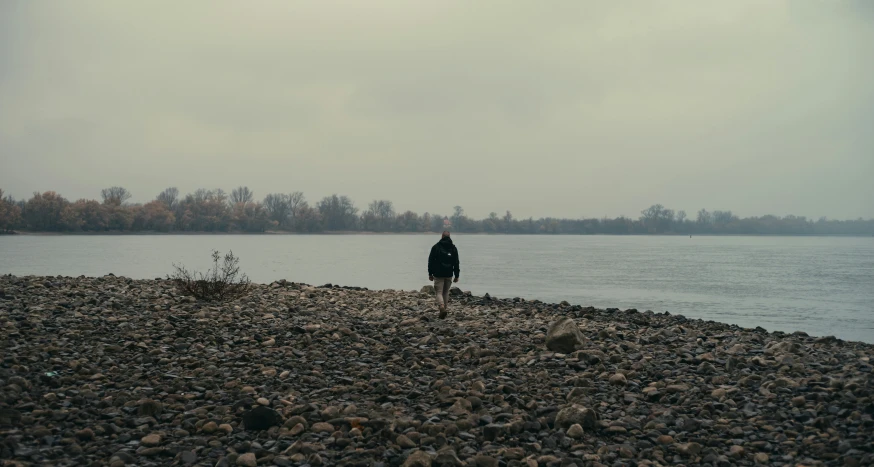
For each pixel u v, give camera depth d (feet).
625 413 26.81
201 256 292.61
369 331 45.16
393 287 147.43
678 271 230.48
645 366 35.27
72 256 281.74
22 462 19.17
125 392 27.25
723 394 29.25
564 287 157.38
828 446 22.56
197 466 20.01
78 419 23.47
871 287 164.66
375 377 31.96
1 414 22.72
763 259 341.62
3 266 198.18
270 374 31.68
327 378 31.50
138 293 59.11
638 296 135.64
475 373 32.50
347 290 75.51
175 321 44.57
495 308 62.64
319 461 20.48
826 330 89.10
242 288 61.31
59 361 31.14
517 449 22.02
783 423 25.40
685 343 44.11
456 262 53.83
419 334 44.86
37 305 47.62
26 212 597.52
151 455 20.92
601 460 21.66
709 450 22.35
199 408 25.40
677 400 28.76
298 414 25.38
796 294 144.77
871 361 37.63
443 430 23.82
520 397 28.58
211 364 32.89
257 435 23.34
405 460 20.71
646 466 21.01
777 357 38.06
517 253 415.64
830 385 30.37
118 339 37.70
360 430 23.85
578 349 39.32
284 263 258.16
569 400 28.73
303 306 56.95
